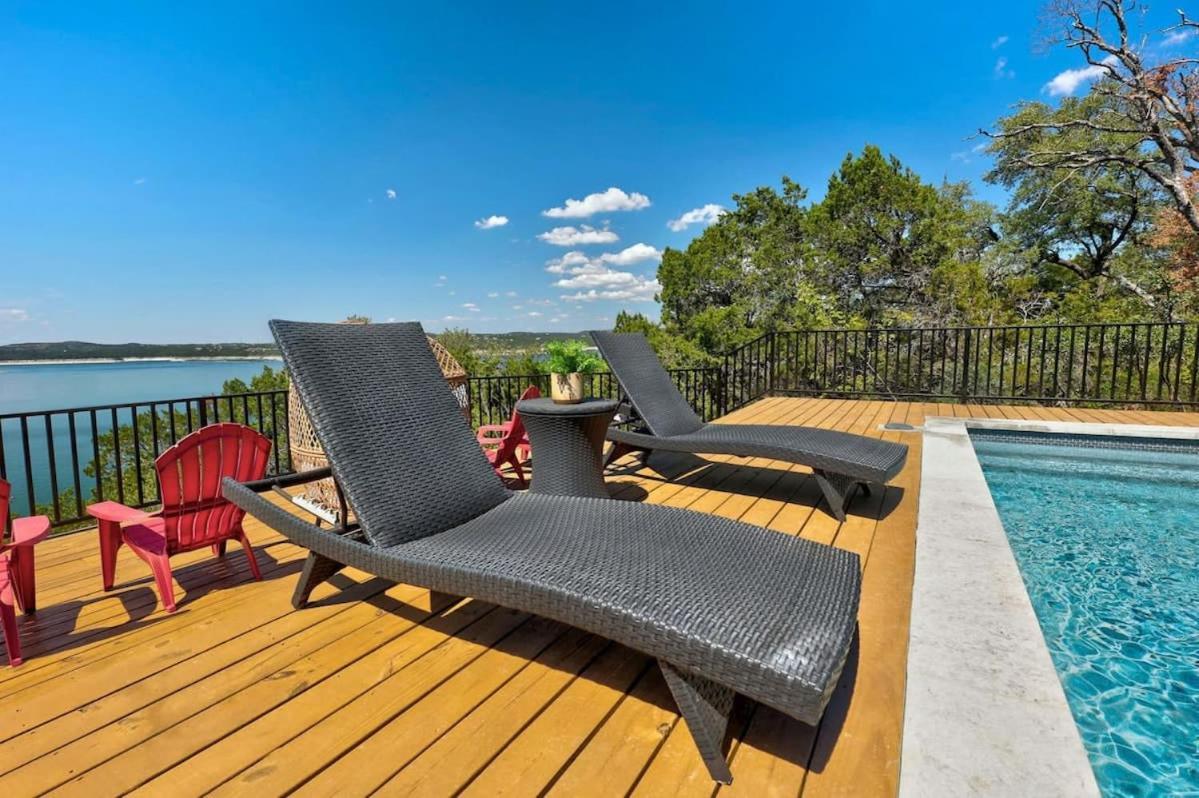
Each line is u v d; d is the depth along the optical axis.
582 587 1.52
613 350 4.20
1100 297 16.56
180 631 2.03
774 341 8.97
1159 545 3.14
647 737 1.43
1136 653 2.09
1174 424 5.34
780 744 1.39
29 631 2.06
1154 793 1.42
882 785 1.25
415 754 1.36
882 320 15.29
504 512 2.34
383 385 2.49
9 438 25.94
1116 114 15.34
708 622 1.35
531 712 1.53
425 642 1.92
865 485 3.46
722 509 3.33
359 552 1.94
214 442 2.38
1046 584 2.68
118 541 2.44
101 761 1.35
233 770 1.31
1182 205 13.02
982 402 7.73
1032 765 1.19
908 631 1.87
